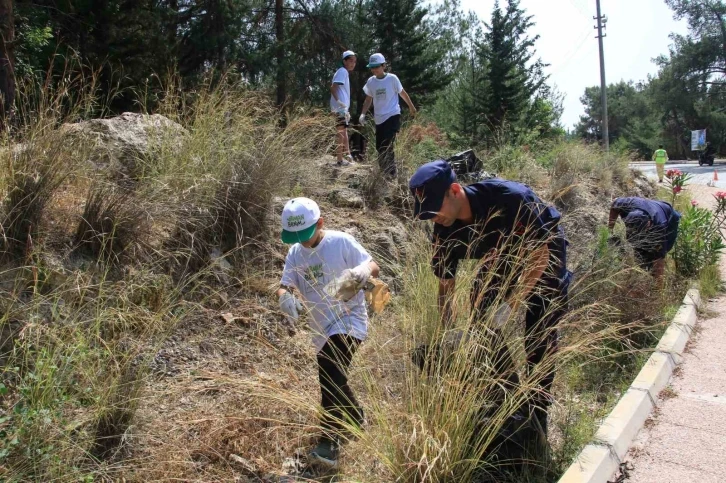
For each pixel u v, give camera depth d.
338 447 3.23
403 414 2.88
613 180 11.39
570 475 3.01
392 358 3.37
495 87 29.70
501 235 3.29
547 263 3.29
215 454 3.22
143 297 3.91
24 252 3.69
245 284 4.57
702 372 4.59
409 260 4.20
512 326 3.40
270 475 3.15
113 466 2.90
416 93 27.41
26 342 3.12
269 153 5.29
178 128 5.34
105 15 15.38
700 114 59.38
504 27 29.48
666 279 6.61
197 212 4.65
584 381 4.41
